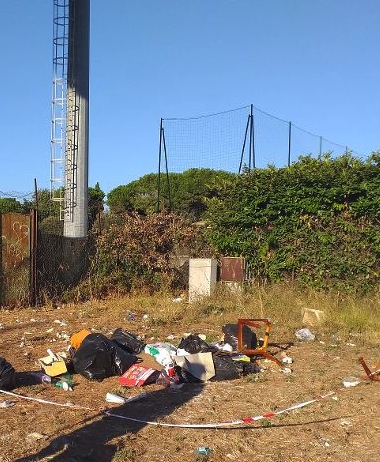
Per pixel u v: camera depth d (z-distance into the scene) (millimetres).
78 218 15328
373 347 8766
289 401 6055
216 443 4820
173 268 13938
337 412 5715
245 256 13273
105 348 6746
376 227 11922
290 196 12703
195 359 6887
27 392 6102
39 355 7805
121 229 13688
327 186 12328
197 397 6113
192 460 4457
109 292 13453
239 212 13273
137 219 13961
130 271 13664
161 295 13188
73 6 15477
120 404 5770
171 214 14500
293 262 12609
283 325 10148
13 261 12016
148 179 35469
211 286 12547
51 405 5660
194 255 14008
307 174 12477
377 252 11938
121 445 4664
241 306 11391
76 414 5398
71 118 15477
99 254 13453
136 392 6238
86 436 4805
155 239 13805
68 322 10398
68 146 15492
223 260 13078
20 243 12070
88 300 12977
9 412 5410
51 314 11242
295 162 13477
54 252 12680
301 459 4578
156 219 14062
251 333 8195
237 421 5332
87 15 15570
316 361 7863
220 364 6945
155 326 10125
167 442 4793
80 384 6492
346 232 12211
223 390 6406
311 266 12445
